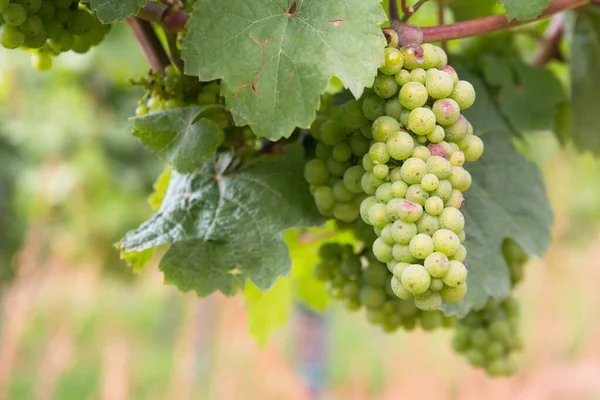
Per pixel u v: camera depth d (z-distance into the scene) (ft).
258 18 2.12
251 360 11.50
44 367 11.44
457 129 2.12
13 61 8.07
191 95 2.45
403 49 2.10
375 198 2.13
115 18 2.16
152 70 2.45
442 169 2.05
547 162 9.68
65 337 12.03
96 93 9.27
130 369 12.10
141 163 9.69
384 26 2.27
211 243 2.40
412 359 12.51
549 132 3.04
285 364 11.48
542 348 12.69
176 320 14.94
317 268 2.65
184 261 2.37
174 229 2.41
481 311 2.84
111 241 9.63
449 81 2.09
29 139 9.04
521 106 2.85
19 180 9.61
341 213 2.37
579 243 14.73
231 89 2.09
